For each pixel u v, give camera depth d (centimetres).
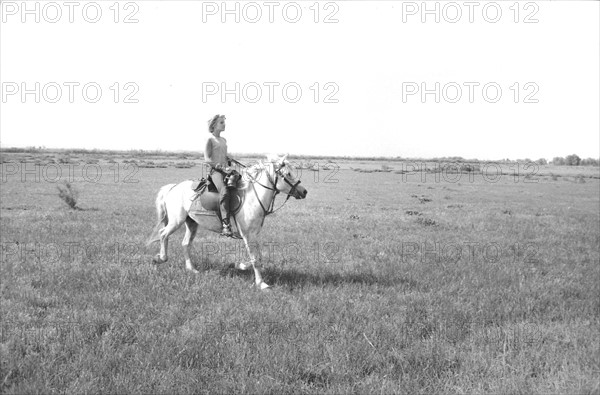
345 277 1042
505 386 570
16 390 535
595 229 1931
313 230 1664
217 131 1034
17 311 776
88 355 614
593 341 726
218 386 559
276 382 571
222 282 976
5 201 2339
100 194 2786
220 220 1019
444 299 905
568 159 12094
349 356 641
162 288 919
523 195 3581
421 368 628
